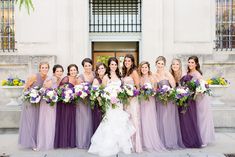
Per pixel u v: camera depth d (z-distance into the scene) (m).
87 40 11.73
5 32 11.90
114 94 6.81
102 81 7.22
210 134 7.71
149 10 11.59
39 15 11.55
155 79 7.41
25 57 11.30
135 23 12.42
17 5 11.56
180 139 7.39
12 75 11.46
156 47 11.55
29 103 7.32
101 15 12.44
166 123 7.27
